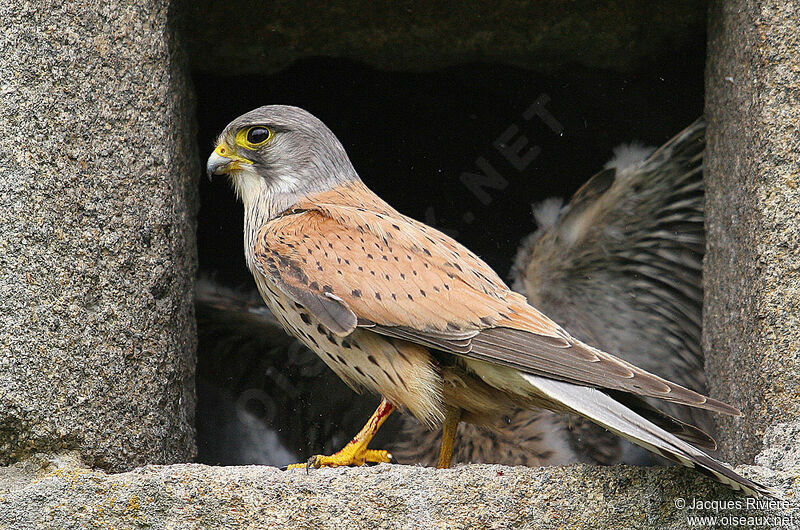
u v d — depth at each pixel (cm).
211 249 1245
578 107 1216
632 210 1116
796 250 753
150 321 768
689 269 1110
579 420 1147
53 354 734
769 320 747
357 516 670
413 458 1158
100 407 739
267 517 670
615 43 1136
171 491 675
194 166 992
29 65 770
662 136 1199
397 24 1119
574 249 1154
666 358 1118
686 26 1104
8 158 752
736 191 834
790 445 716
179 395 796
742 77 833
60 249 751
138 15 802
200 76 1188
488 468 686
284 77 1191
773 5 794
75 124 772
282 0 1071
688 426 704
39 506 675
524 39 1141
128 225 772
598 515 670
